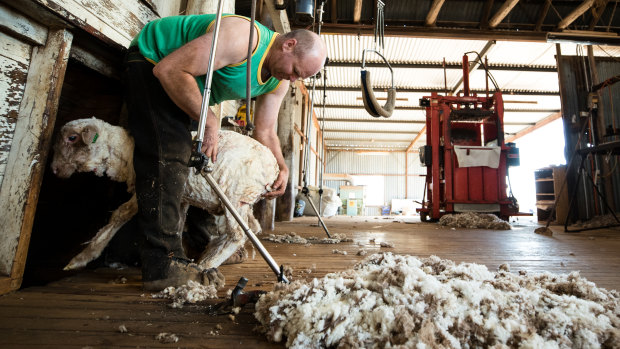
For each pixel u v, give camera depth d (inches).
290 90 211.2
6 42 48.8
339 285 38.0
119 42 70.4
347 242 117.6
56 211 79.7
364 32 262.7
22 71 51.3
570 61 256.1
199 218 84.4
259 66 55.8
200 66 47.9
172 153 52.5
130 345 32.7
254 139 72.7
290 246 104.7
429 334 29.9
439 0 229.8
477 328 31.8
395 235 146.4
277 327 34.3
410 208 697.0
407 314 31.7
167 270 50.5
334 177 641.0
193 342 33.9
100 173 59.0
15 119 50.7
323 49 57.2
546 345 30.1
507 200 223.0
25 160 49.6
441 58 331.0
